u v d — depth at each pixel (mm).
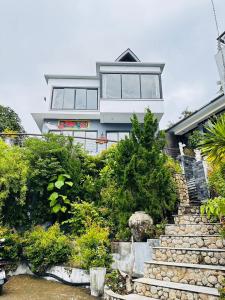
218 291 3814
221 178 5344
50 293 5898
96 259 6430
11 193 8805
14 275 7750
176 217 7211
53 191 9336
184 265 4844
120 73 17438
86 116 16797
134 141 8203
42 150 9633
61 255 7426
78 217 8414
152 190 7242
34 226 8875
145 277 5488
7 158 8672
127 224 7270
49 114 16641
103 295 5555
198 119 13844
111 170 9273
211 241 5438
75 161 10031
